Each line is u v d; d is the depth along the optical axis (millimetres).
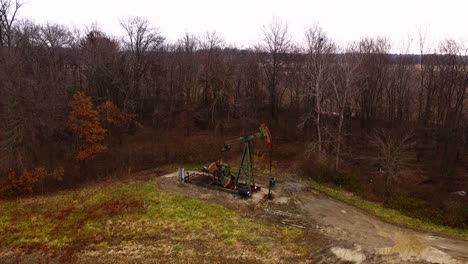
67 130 27172
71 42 38469
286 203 19469
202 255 14359
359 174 23688
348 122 31094
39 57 33312
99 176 24000
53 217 18016
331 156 26906
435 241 15289
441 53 31469
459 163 25641
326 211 18484
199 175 23578
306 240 15492
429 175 23766
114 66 32969
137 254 14508
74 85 34875
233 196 20328
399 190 20688
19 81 24094
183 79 37375
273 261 13930
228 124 34844
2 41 34688
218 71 36219
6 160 21641
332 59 30312
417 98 33969
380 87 33000
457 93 28328
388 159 22312
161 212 18234
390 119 32594
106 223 17188
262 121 35188
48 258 14414
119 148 28203
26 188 21344
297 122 34469
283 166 26688
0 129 23609
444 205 18344
